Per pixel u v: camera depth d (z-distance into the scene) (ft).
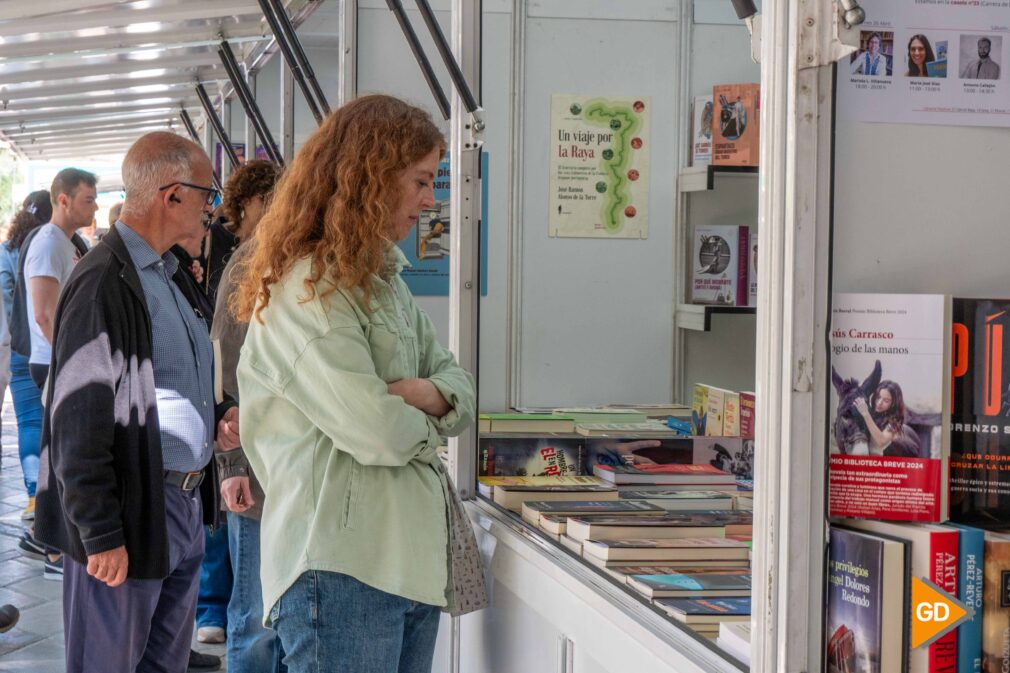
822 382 4.55
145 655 8.36
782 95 4.49
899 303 4.67
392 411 6.23
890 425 4.71
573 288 11.46
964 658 4.56
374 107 6.43
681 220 11.51
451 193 9.47
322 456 6.42
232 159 23.57
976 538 4.54
